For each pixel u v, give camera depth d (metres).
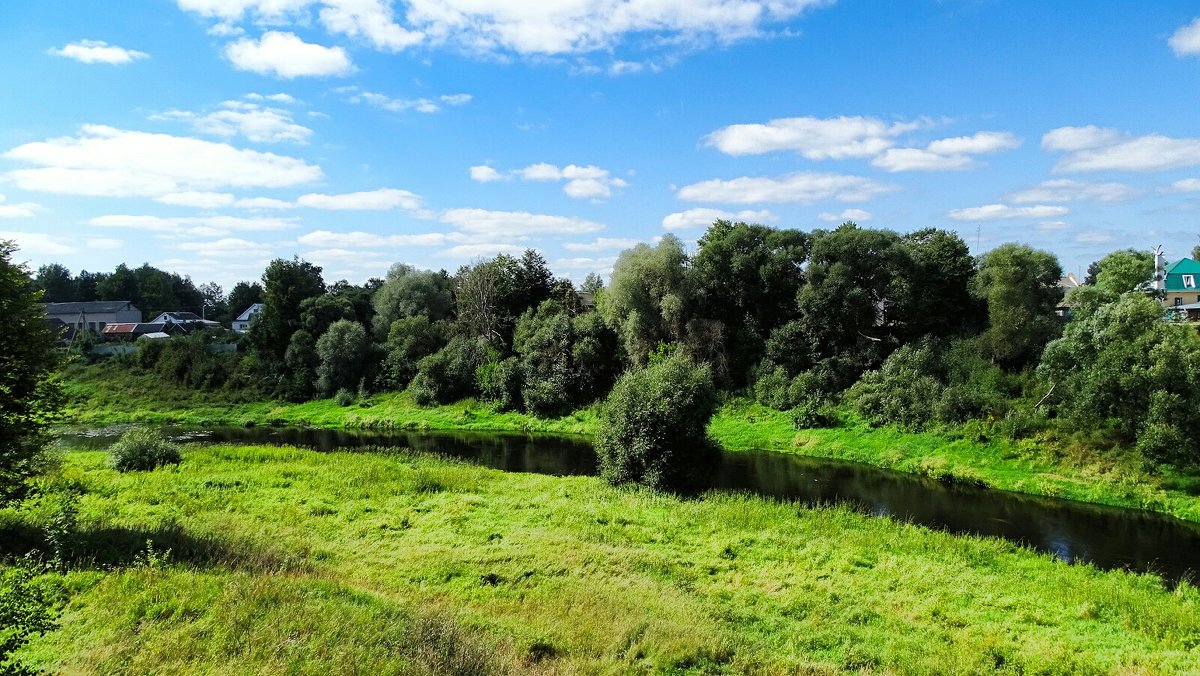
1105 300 36.22
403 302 67.88
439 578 15.30
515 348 58.88
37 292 14.72
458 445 42.72
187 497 21.70
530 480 28.45
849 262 45.16
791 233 50.19
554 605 13.62
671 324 49.72
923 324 44.19
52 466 23.70
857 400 40.03
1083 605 15.01
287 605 11.12
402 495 24.03
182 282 150.00
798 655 12.12
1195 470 26.36
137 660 8.93
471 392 57.22
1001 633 13.64
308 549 16.78
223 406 60.47
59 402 15.08
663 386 27.30
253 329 70.31
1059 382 32.34
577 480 28.73
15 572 8.34
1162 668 12.01
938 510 25.72
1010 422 32.78
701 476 27.86
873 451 35.59
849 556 18.27
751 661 11.56
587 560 17.00
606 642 11.74
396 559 16.66
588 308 64.19
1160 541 21.91
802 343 45.97
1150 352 27.22
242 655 9.21
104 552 13.98
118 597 11.17
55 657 9.00
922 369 39.06
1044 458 30.48
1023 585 16.58
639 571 16.53
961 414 35.25
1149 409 27.28
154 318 120.38
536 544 18.17
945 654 12.33
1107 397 28.72
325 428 52.16
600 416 30.03
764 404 45.06
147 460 27.41
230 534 16.97
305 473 26.95
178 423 54.78
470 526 19.98
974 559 18.66
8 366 13.77
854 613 14.38
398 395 60.00
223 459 30.22
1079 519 24.56
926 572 17.25
